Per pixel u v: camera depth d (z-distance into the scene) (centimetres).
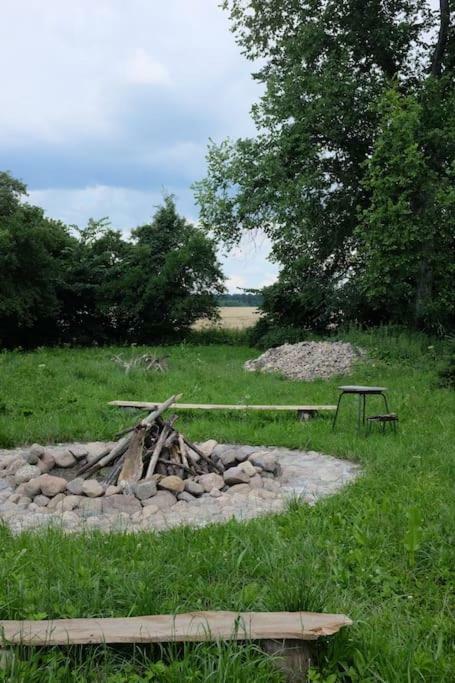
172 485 712
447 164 2272
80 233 3284
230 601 385
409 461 795
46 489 712
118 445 821
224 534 530
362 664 322
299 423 1119
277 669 316
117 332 3338
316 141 2522
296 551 473
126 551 489
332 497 649
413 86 2534
